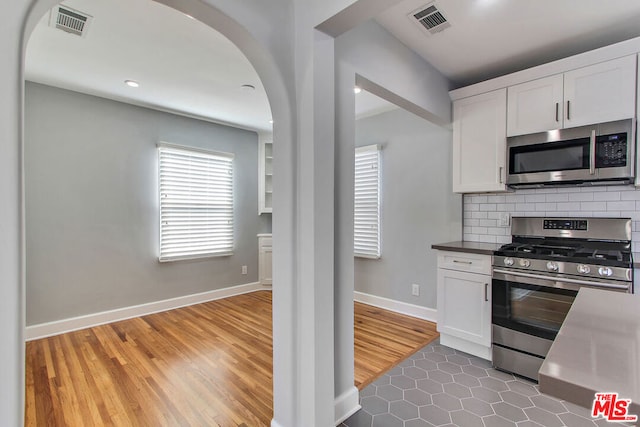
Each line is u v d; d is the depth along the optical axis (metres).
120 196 3.42
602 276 1.89
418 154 3.42
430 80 2.55
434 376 2.24
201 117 3.94
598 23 2.01
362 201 3.93
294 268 1.59
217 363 2.45
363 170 3.91
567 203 2.49
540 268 2.11
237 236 4.47
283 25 1.55
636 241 2.20
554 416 1.80
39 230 2.95
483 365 2.39
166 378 2.22
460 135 2.78
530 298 2.17
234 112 3.74
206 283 4.15
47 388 2.10
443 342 2.74
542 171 2.31
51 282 3.01
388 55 2.11
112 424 1.75
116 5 1.81
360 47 1.89
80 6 1.81
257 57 1.53
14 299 0.86
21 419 0.88
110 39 2.17
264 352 2.64
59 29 2.04
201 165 4.07
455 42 2.24
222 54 2.38
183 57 2.42
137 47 2.28
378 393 2.04
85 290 3.20
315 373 1.53
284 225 1.61
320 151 1.54
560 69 2.25
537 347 2.13
